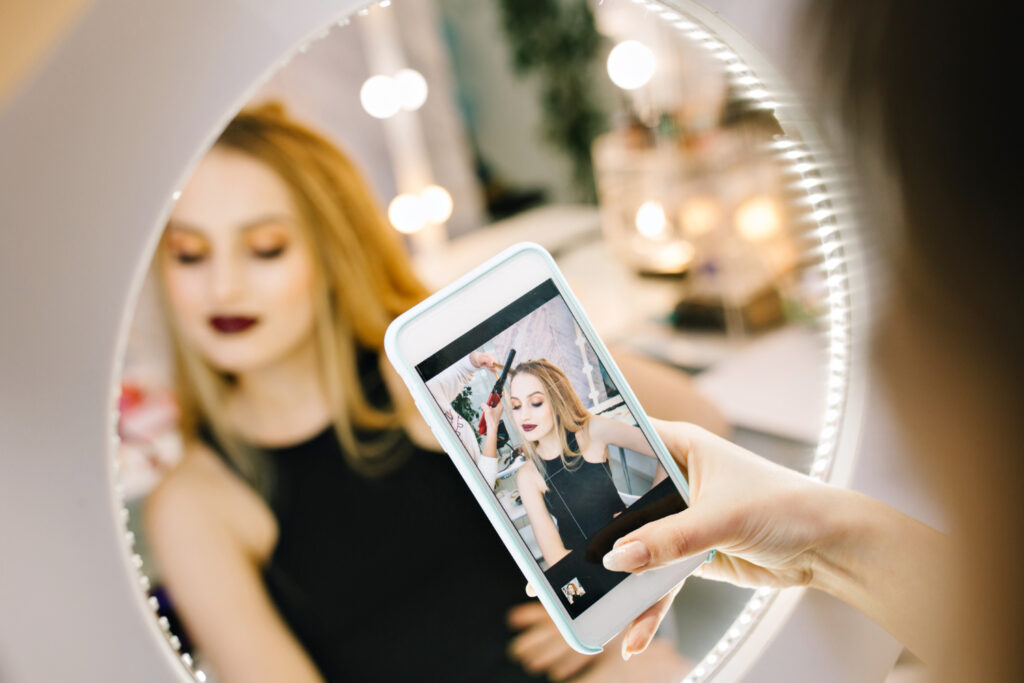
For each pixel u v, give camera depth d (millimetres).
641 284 761
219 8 403
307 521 732
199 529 719
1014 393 130
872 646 418
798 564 432
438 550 736
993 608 142
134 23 396
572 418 460
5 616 403
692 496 475
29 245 397
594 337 466
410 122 810
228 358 735
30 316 401
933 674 356
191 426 725
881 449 386
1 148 389
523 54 813
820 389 698
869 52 132
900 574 378
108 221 406
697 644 667
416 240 797
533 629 724
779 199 711
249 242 742
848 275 373
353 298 768
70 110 395
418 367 450
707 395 726
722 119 724
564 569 449
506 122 853
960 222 125
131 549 434
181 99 405
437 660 715
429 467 751
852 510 390
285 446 741
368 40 773
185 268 728
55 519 411
